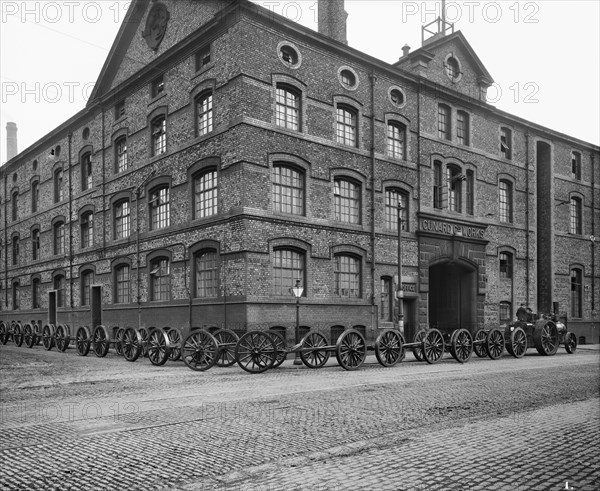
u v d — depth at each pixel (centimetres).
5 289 3797
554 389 1148
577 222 3503
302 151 2102
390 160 2408
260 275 1925
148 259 2388
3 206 3912
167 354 1658
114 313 2597
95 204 2814
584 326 3422
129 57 2684
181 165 2227
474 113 2842
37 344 2648
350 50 2269
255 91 1980
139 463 607
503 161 2980
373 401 988
